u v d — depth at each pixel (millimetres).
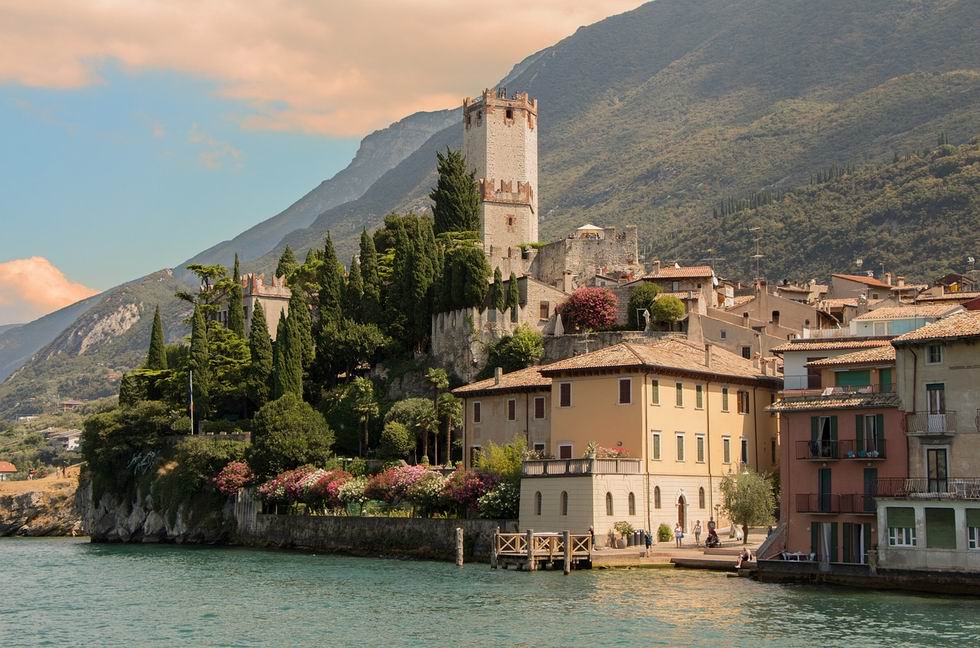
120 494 156750
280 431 135875
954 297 160625
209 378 161625
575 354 149750
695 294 160875
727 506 97000
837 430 85688
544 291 160375
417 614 71625
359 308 170500
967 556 74938
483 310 154750
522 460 104500
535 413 119750
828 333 116438
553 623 67500
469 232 194625
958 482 77375
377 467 135875
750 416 116812
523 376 125062
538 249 196125
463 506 109062
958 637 62062
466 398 126688
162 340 179625
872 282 194250
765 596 76250
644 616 69312
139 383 170625
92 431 158250
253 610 75500
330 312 167375
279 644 63688
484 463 110875
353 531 117875
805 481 86938
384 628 67312
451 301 157375
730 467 112875
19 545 152250
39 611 77812
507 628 66250
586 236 190125
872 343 103688
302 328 162500
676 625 66375
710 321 148625
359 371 165375
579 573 89312
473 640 63219
